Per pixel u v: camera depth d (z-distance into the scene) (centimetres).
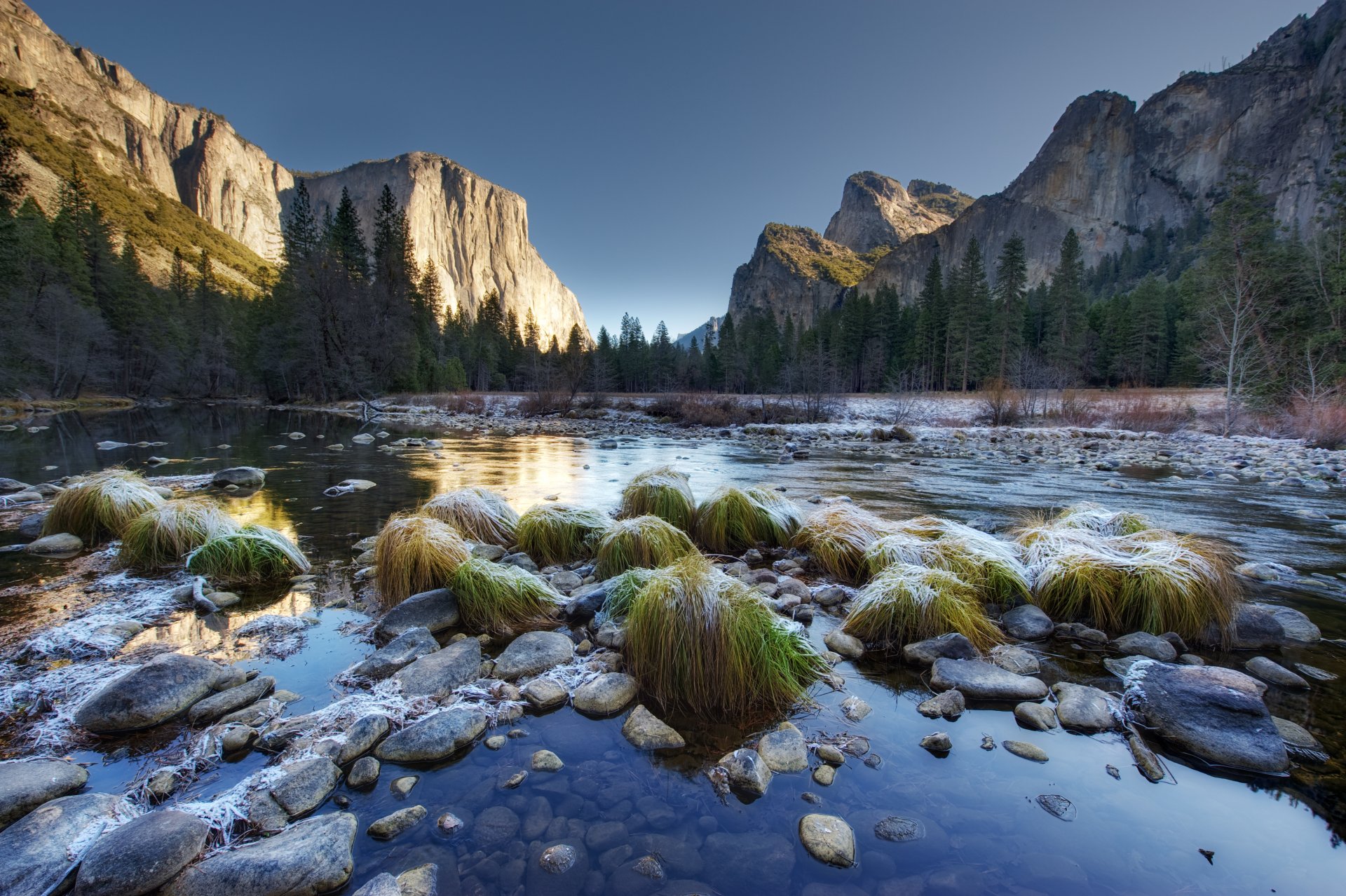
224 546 529
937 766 272
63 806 228
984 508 864
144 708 295
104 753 275
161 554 556
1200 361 3753
